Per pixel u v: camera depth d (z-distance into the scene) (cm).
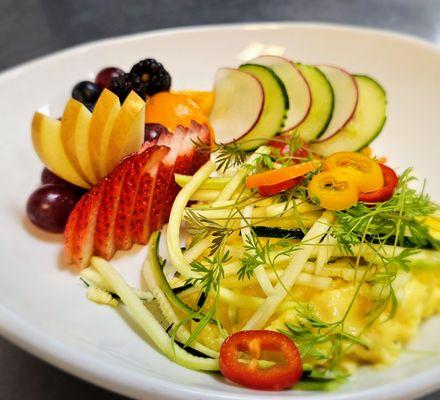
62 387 24
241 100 33
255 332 22
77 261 27
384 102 33
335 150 32
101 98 28
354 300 23
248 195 27
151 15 50
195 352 23
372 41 37
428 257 24
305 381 21
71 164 29
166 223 29
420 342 23
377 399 19
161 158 27
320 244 24
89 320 24
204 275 24
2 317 21
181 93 33
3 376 24
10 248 27
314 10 50
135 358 22
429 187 31
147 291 26
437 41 46
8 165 31
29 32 48
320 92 33
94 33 48
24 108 34
